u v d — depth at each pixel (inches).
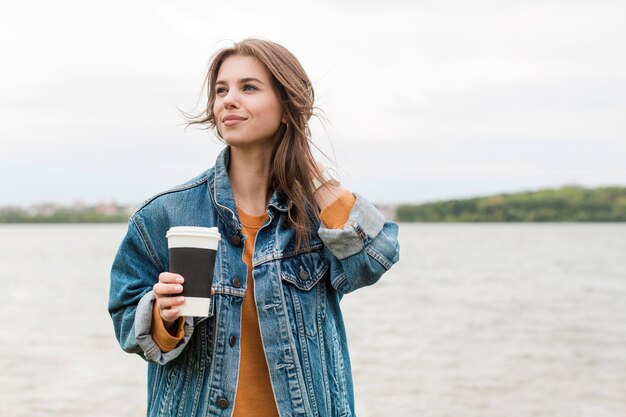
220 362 100.2
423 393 411.2
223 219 105.1
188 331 97.4
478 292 1125.7
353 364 504.4
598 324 743.7
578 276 1481.3
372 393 410.9
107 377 454.0
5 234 6373.0
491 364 508.4
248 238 106.4
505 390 423.2
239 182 109.7
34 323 756.0
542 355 549.6
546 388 430.6
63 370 478.3
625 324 742.5
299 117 109.1
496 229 5610.2
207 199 106.8
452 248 2874.0
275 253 104.0
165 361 97.6
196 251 92.0
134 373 466.3
